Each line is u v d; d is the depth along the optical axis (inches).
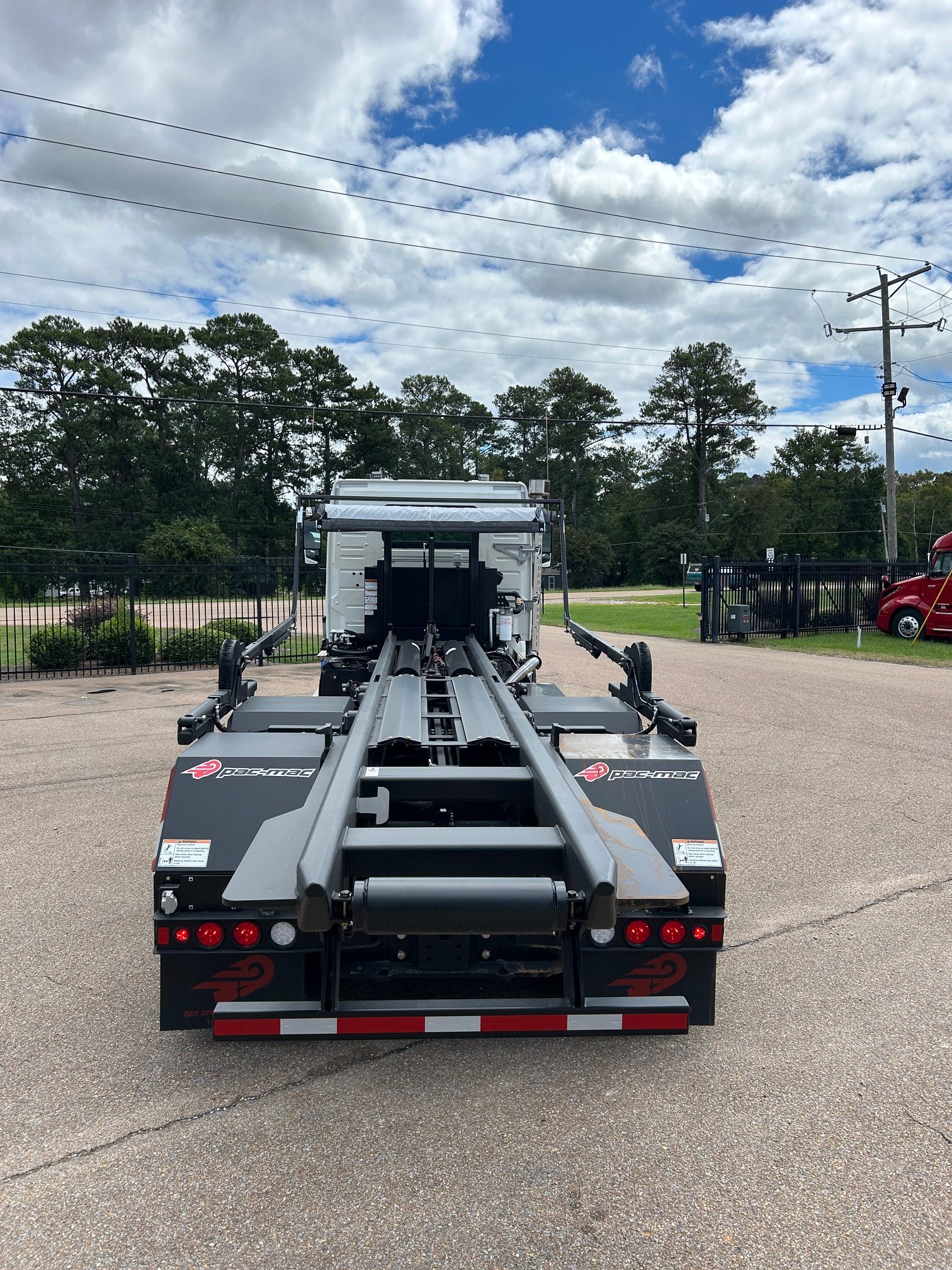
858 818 254.8
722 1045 132.0
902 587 823.1
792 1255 88.7
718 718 418.6
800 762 325.4
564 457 4097.0
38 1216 93.5
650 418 3794.3
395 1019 114.7
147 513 2706.7
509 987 133.9
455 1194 97.7
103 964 158.2
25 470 2709.2
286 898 110.3
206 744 144.1
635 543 3752.5
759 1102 116.8
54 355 2706.7
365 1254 88.4
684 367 3673.7
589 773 136.4
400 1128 110.0
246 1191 97.7
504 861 113.9
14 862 214.2
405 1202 96.2
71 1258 87.6
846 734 379.2
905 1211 95.4
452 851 113.4
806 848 227.6
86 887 197.3
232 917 117.6
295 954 120.1
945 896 193.5
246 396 2950.3
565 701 187.2
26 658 652.1
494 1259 87.7
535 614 290.2
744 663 637.9
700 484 3730.3
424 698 177.2
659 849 127.1
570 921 106.3
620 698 202.8
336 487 274.5
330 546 278.5
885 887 199.3
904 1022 138.6
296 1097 117.3
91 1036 133.3
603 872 103.0
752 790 285.7
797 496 3646.7
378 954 125.9
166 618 907.4
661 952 122.3
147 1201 96.0
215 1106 115.0
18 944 166.9
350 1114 113.3
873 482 3575.3
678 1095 118.5
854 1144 107.6
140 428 2810.0
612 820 128.7
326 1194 97.3
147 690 509.4
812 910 185.6
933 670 597.3
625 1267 86.8
